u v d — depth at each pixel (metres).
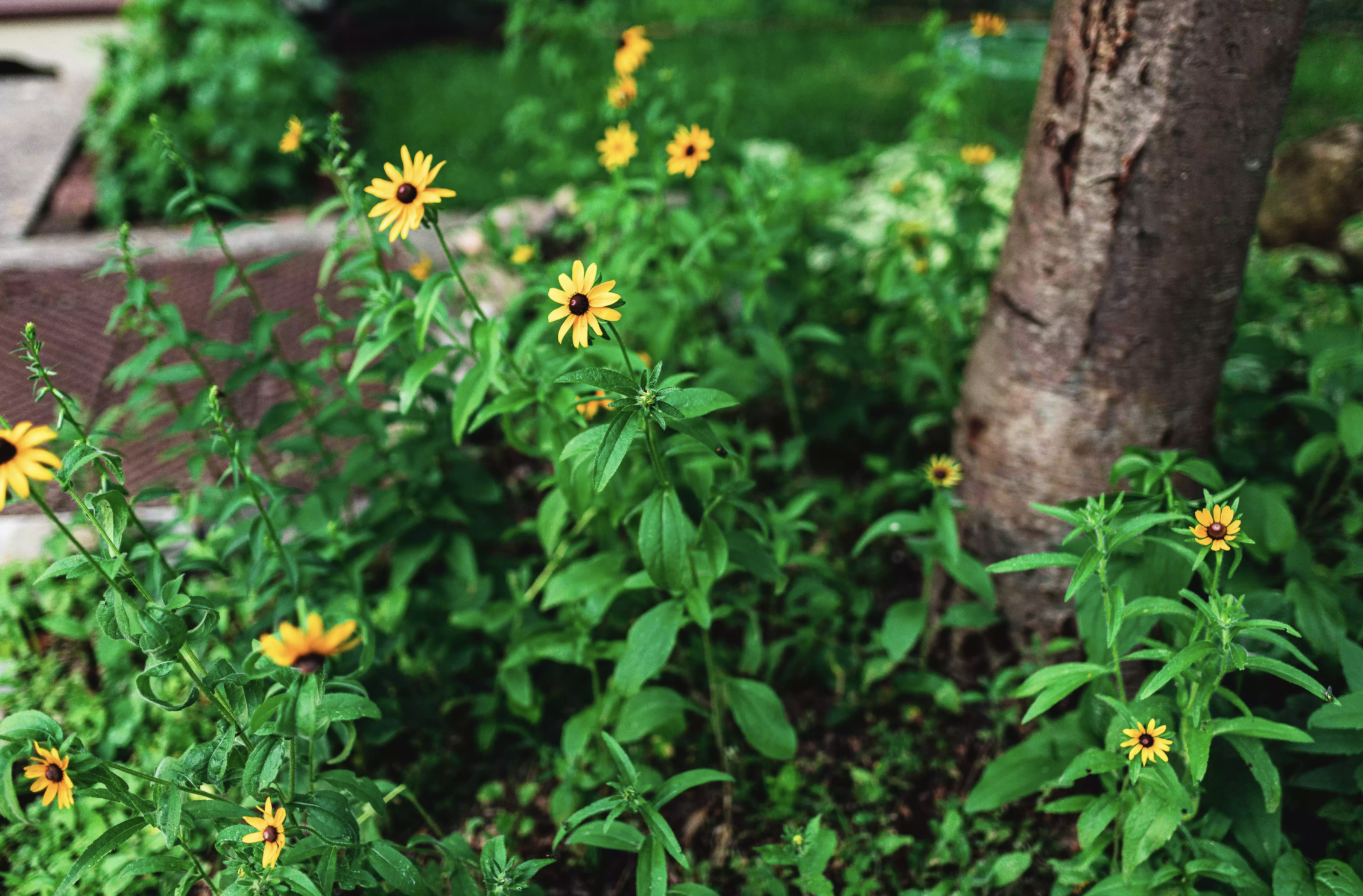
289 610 1.48
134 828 1.21
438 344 1.60
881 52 4.45
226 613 1.65
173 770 1.22
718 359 1.86
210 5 3.24
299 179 3.35
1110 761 1.28
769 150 3.03
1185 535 1.27
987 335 1.57
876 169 2.85
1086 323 1.46
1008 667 1.61
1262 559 1.52
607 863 1.51
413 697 1.58
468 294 1.38
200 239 1.54
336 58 4.56
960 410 1.63
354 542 1.63
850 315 2.22
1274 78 1.35
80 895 1.44
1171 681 1.42
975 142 2.35
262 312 1.59
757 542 1.52
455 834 1.38
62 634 1.62
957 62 2.26
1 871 1.47
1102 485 1.51
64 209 3.03
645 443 1.33
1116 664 1.29
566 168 2.59
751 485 1.40
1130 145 1.38
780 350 1.80
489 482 1.73
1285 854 1.32
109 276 2.55
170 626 1.16
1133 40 1.35
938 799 1.54
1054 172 1.44
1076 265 1.44
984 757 1.57
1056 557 1.27
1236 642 1.43
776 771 1.57
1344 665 1.35
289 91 3.28
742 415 2.05
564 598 1.51
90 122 3.26
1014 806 1.51
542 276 1.68
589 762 1.55
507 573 1.75
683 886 1.34
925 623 1.66
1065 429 1.50
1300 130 3.27
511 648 1.59
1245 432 1.81
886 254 2.04
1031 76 3.88
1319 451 1.60
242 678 1.21
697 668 1.65
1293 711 1.41
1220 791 1.37
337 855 1.25
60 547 1.74
